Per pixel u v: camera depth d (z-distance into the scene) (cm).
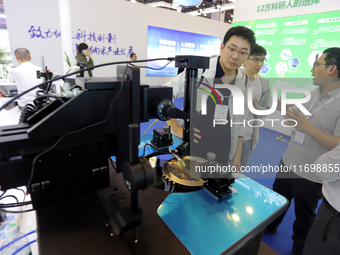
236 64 73
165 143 106
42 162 52
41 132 48
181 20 569
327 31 278
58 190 58
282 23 321
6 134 51
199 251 51
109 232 52
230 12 905
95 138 59
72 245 48
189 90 59
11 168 48
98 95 52
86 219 56
